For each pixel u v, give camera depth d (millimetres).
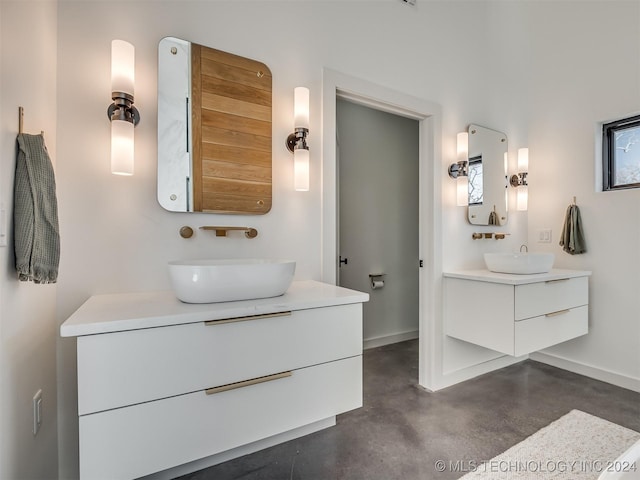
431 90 2250
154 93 1394
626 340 2295
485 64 2547
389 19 2074
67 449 1263
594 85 2457
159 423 998
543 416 1888
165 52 1411
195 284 1127
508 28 2699
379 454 1540
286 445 1599
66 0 1256
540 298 2014
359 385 1360
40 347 1104
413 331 3488
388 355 2955
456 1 2393
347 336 1326
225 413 1097
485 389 2252
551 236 2695
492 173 2564
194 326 1037
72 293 1260
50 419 1186
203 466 1413
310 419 1254
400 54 2113
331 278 1804
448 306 2264
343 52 1893
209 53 1498
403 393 2191
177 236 1438
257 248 1618
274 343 1171
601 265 2412
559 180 2652
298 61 1743
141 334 968
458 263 2379
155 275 1394
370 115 3227
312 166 1777
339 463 1474
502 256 2146
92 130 1287
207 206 1484
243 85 1577
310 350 1246
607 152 2457
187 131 1448
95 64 1294
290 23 1724
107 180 1311
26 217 942
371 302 3219
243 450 1504
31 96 1033
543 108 2756
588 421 1830
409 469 1442
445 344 2293
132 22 1355
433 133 2260
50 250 1010
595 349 2445
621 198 2320
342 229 3051
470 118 2455
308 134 1746
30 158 963
